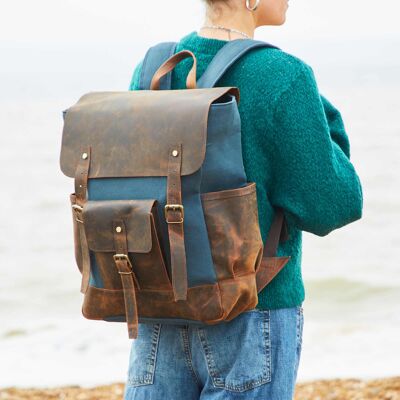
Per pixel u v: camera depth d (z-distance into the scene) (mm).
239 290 2098
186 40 2420
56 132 47594
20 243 18422
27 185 26922
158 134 2098
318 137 2152
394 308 11688
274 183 2213
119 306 2217
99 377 7051
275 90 2150
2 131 48656
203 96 2107
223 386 2246
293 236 2291
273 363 2238
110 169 2148
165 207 2062
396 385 5816
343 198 2178
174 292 2074
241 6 2367
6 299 13188
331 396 5691
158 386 2352
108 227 2109
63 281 14625
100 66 140875
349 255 15312
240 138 2113
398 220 18203
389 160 28234
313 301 12414
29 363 7879
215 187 2090
